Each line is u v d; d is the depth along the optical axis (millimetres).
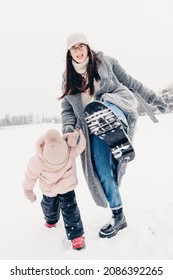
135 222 2596
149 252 2164
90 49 2387
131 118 2375
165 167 4645
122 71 2531
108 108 2213
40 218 2887
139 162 5180
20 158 7070
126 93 2426
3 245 2387
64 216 2283
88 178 2506
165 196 3236
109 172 2404
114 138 2186
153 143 7168
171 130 9562
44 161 2279
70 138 2314
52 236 2465
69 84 2455
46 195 2389
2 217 3023
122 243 2281
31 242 2396
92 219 2730
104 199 2547
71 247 2283
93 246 2266
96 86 2441
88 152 2438
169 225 2520
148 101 2584
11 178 5004
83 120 2434
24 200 3580
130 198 3262
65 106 2570
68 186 2291
